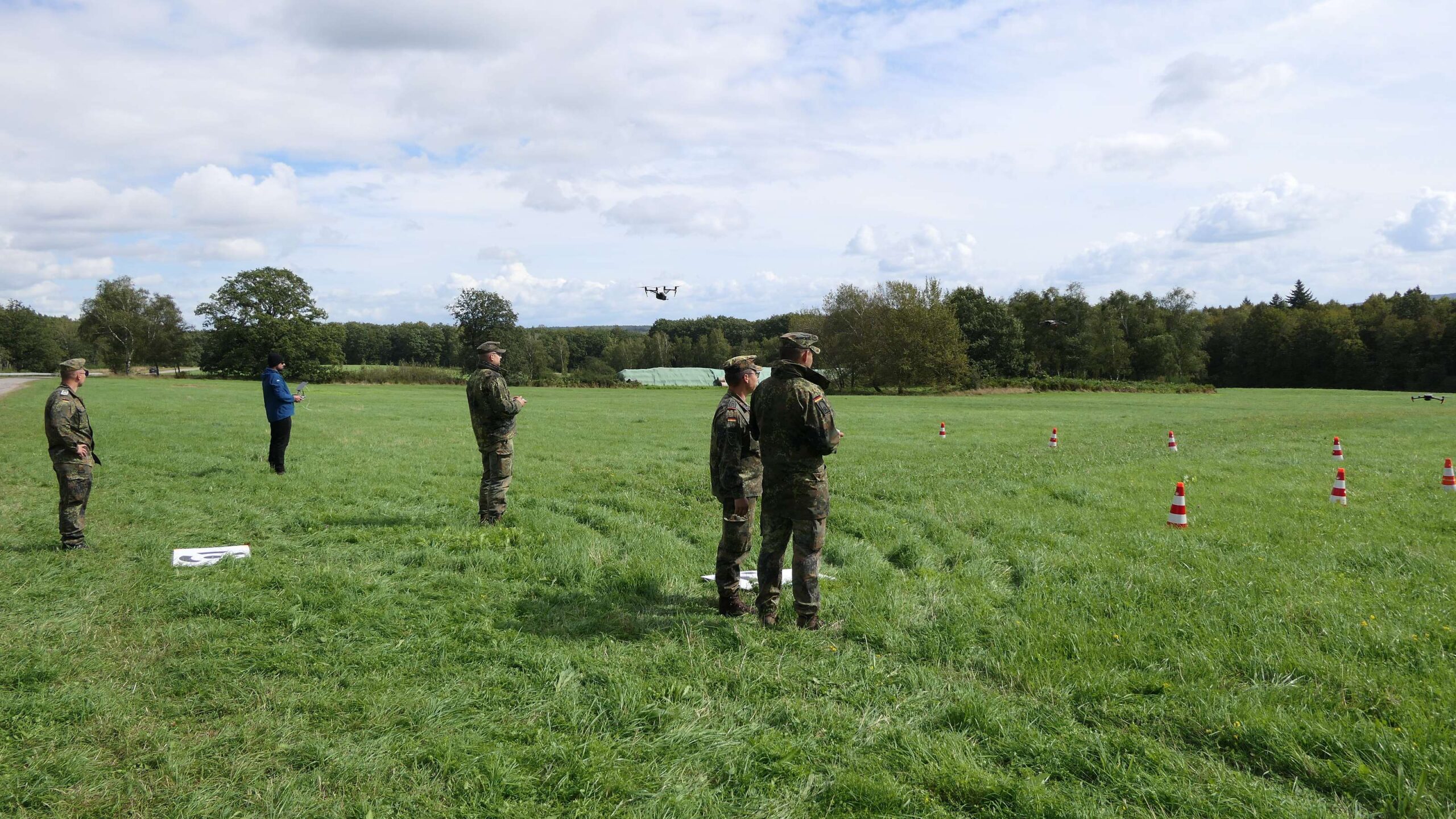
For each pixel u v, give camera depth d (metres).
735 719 3.88
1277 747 3.50
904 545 7.62
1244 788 3.18
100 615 5.22
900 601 5.68
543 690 4.15
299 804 3.08
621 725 3.80
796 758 3.49
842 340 74.88
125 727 3.67
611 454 15.85
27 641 4.72
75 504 7.02
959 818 3.06
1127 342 98.75
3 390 39.22
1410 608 5.39
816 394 5.04
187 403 30.80
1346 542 7.65
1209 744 3.61
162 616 5.23
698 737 3.64
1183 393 70.75
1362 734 3.58
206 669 4.36
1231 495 10.77
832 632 5.13
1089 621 5.30
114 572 6.23
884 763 3.45
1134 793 3.19
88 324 92.38
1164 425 25.56
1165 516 9.24
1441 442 19.19
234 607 5.36
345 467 12.78
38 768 3.29
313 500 9.75
